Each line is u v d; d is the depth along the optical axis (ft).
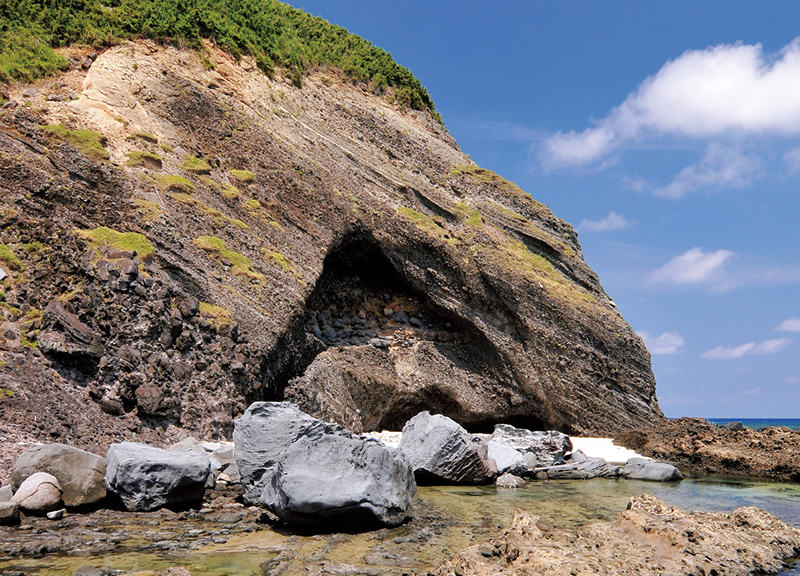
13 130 51.65
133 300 44.62
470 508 31.68
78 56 67.05
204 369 46.39
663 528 22.67
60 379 39.14
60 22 68.90
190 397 44.16
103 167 52.65
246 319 52.44
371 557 21.94
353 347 65.67
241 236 58.85
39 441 33.09
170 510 28.66
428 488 38.04
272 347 52.90
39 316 41.78
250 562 21.35
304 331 59.72
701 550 21.33
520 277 75.82
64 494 27.68
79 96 60.90
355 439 27.73
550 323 75.46
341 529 26.23
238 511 28.81
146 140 60.13
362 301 72.28
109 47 69.05
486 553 21.53
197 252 53.57
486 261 75.25
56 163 50.75
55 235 46.39
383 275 74.64
